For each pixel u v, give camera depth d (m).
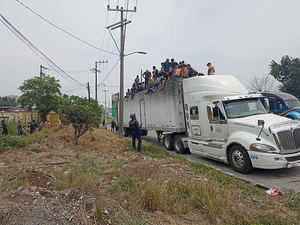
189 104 10.14
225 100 8.20
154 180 4.99
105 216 3.32
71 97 32.53
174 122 11.52
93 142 12.59
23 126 25.97
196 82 9.72
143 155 9.65
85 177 5.02
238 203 4.36
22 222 2.93
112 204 3.68
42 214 3.13
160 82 13.00
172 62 13.59
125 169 6.31
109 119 72.75
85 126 11.75
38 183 5.02
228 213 3.88
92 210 3.40
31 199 3.62
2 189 4.56
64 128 15.20
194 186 4.78
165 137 12.91
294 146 6.53
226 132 7.98
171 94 11.66
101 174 6.22
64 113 11.54
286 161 6.28
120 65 16.20
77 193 3.94
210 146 8.71
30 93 29.09
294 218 3.87
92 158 8.60
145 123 15.52
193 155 10.75
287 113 15.00
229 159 7.73
